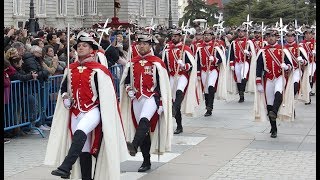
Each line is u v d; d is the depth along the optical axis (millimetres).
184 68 11141
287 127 12117
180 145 10234
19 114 10609
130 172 8367
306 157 9336
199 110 14586
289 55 10914
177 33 11344
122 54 14930
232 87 16797
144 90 8203
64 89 6980
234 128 12047
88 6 61969
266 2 51562
